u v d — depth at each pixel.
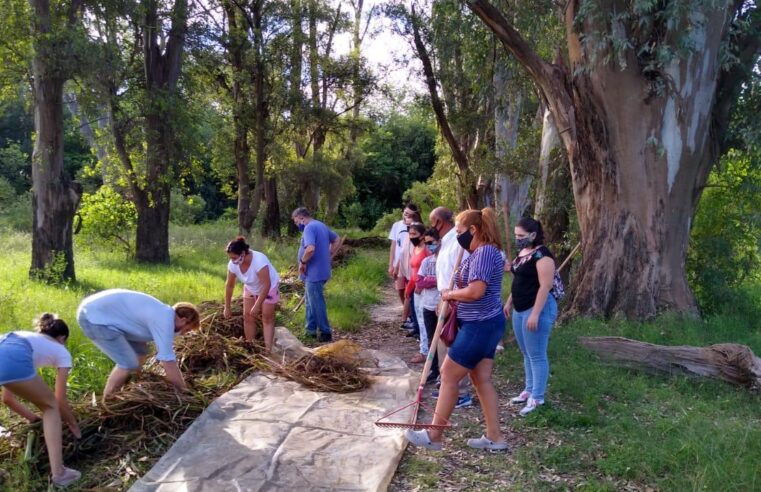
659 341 8.05
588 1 8.59
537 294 5.58
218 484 4.31
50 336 4.67
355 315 10.41
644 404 6.03
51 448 4.38
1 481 4.30
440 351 6.45
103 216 17.88
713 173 11.57
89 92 13.15
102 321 5.29
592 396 6.04
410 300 9.23
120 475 4.54
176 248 20.80
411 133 46.38
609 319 9.25
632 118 9.12
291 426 5.30
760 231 11.04
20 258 15.12
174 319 5.52
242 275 7.25
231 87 22.64
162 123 16.34
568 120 9.68
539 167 13.87
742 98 9.93
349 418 5.56
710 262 10.90
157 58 16.31
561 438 5.26
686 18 8.43
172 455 4.71
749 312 10.22
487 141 18.77
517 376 6.93
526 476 4.62
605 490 4.30
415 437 4.82
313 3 21.72
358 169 39.88
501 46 12.23
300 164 26.30
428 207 33.47
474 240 4.83
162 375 5.99
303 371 6.59
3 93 14.09
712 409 5.86
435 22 12.80
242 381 6.38
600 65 9.02
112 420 5.14
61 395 4.66
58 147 12.39
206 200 42.28
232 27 20.72
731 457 4.61
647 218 9.27
